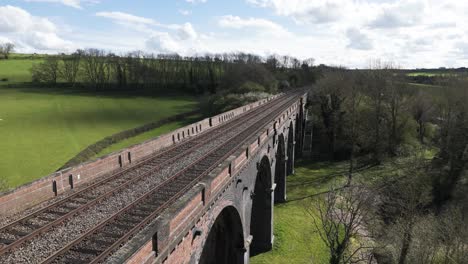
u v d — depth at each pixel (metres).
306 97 70.75
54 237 12.33
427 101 59.59
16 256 11.08
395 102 56.50
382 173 48.31
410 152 52.88
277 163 39.03
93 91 104.69
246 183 20.75
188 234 12.32
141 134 60.38
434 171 41.75
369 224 32.12
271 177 29.22
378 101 56.97
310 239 31.89
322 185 45.53
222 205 16.11
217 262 21.00
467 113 43.62
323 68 140.50
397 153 54.50
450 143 43.53
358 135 57.59
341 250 23.77
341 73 72.31
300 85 133.88
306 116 70.19
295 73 136.00
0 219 13.59
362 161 55.91
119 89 109.69
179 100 97.88
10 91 97.62
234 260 21.33
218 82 108.12
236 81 94.19
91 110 77.31
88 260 11.03
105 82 113.56
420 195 35.06
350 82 63.19
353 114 56.00
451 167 41.25
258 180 29.34
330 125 61.22
